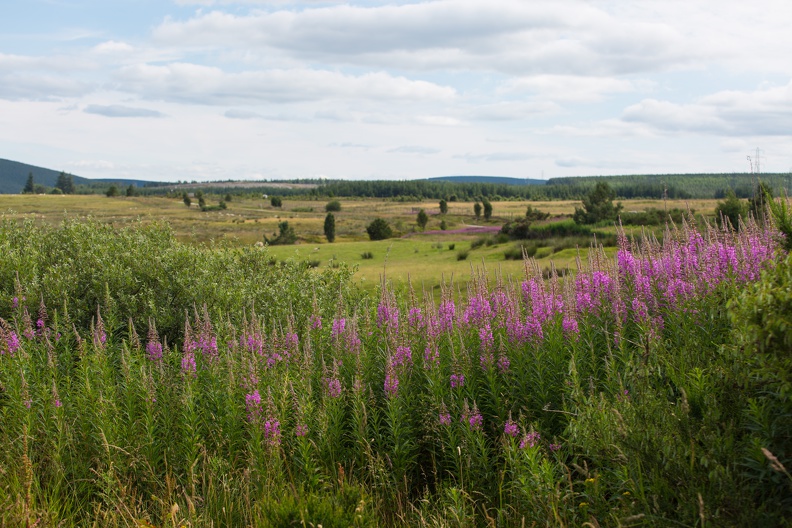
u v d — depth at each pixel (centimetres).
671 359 614
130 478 637
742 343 453
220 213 17512
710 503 403
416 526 568
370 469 621
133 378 736
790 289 397
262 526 487
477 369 738
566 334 717
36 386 755
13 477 609
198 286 1190
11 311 1054
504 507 540
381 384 756
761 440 419
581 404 558
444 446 650
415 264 4212
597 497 466
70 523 570
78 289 1155
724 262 725
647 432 461
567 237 4538
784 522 381
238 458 677
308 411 662
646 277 776
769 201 549
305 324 1070
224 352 823
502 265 3175
